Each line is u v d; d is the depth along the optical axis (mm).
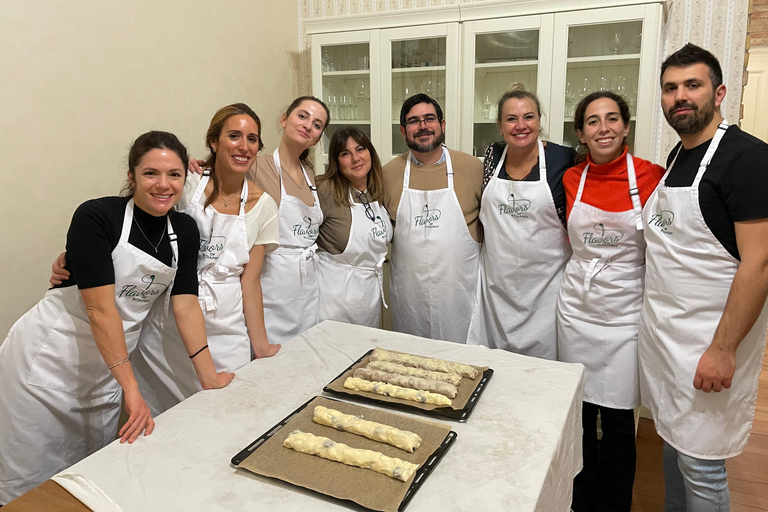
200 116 2568
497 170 2043
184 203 1652
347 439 1151
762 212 1367
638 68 2336
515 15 2479
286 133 1940
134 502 980
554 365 1533
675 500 1774
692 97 1455
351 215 2113
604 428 1940
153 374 1807
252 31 2883
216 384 1438
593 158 1807
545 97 2518
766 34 5145
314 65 2973
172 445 1166
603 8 2322
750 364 1514
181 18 2408
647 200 1690
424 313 2191
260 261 1800
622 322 1827
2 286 1778
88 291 1330
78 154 1987
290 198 1959
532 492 989
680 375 1569
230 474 1062
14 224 1795
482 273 2219
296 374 1513
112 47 2090
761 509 1981
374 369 1468
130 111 2189
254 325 1776
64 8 1895
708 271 1502
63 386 1534
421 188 2139
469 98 2668
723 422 1531
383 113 2857
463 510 944
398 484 1000
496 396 1356
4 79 1729
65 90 1921
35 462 1548
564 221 1969
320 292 2180
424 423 1203
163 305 1671
